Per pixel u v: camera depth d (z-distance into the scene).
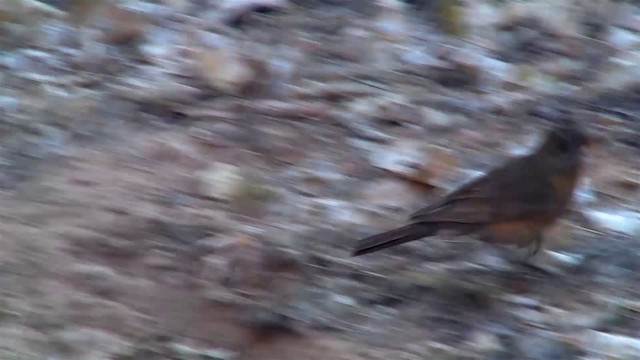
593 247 10.59
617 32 14.39
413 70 13.44
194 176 11.20
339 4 14.60
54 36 13.66
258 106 12.54
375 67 13.43
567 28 14.39
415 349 9.16
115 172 11.21
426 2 14.67
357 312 9.55
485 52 13.92
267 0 14.38
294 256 10.10
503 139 12.34
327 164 11.62
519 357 9.12
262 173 11.41
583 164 11.27
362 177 11.49
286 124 12.24
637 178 11.70
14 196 10.73
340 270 10.05
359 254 9.45
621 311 9.66
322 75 13.20
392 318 9.51
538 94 13.22
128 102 12.50
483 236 9.77
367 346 9.18
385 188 11.33
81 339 9.03
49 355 8.88
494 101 13.02
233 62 13.06
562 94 13.26
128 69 13.17
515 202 9.63
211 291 9.66
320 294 9.70
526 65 13.77
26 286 9.53
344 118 12.38
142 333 9.17
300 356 9.08
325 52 13.64
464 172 11.68
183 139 11.84
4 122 11.97
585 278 10.13
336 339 9.25
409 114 12.56
